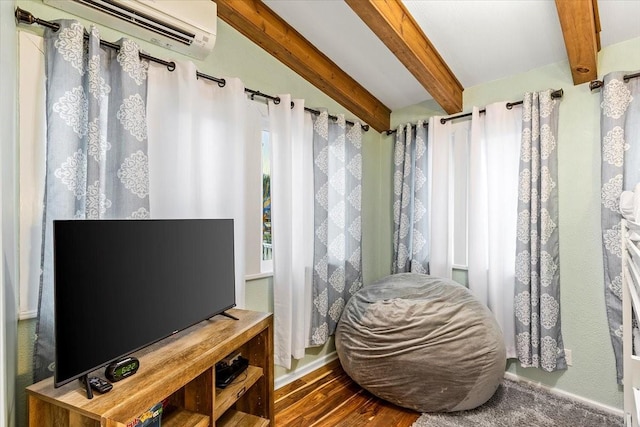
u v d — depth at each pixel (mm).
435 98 2641
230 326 1587
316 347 2799
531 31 2102
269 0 2096
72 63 1419
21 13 1336
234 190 2064
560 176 2344
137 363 1125
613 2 1827
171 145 1832
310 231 2654
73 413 969
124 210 1575
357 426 1974
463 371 1969
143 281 1229
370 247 3350
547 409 2133
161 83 1823
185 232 1457
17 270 1331
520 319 2387
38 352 1343
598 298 2195
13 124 1220
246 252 2303
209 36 1891
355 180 2998
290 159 2387
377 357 2141
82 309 1006
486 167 2605
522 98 2527
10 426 1085
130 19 1642
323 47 2494
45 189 1382
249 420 1704
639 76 1994
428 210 2975
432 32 2168
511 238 2520
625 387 1783
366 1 1714
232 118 2051
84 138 1479
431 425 1966
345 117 3061
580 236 2264
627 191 1796
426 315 2096
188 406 1369
